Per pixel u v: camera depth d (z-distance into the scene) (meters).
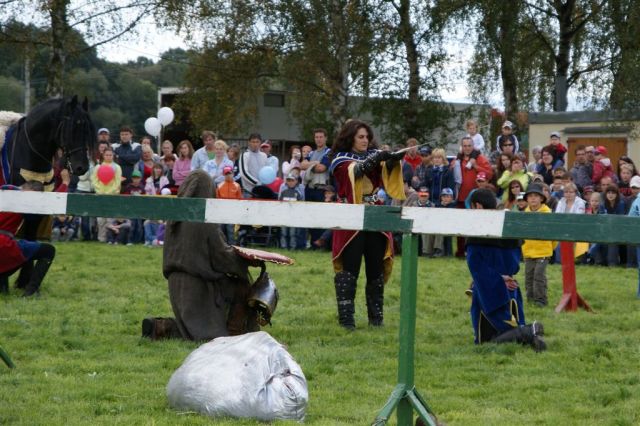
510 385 10.09
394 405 7.50
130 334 12.66
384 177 13.30
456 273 20.28
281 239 25.61
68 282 17.58
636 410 9.06
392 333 13.20
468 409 9.05
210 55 48.59
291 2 45.88
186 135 56.75
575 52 46.22
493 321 12.17
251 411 8.30
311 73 45.47
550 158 26.39
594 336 13.35
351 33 44.50
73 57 40.34
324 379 10.22
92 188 25.91
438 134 47.91
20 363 10.74
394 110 45.28
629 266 23.06
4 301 15.11
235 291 12.05
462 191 24.62
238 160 26.16
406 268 7.55
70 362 10.73
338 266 13.72
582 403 9.37
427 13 43.81
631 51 42.69
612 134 39.25
